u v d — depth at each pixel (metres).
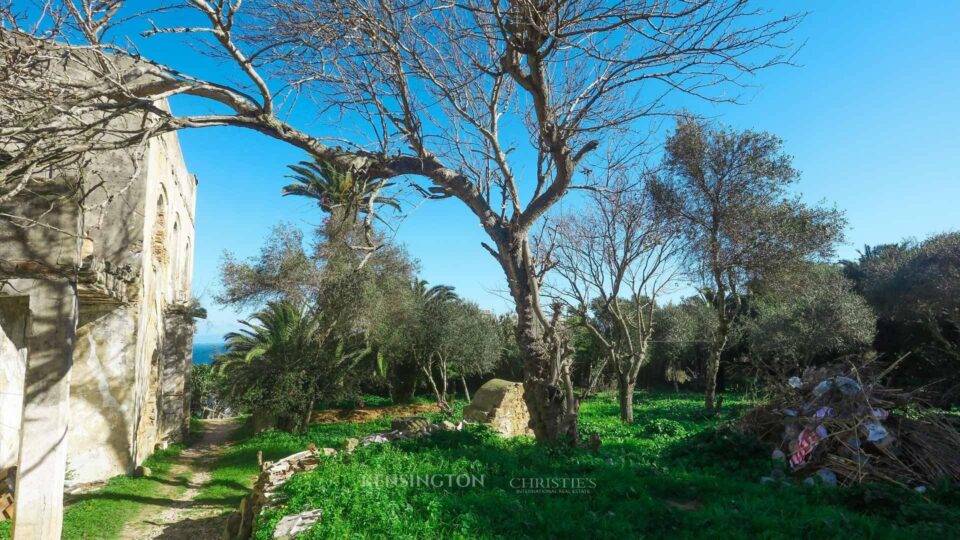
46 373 7.79
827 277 26.59
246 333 26.44
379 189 9.03
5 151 6.34
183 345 20.92
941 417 8.84
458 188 9.51
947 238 24.16
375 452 8.83
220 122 8.01
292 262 23.72
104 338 13.80
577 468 7.81
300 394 21.75
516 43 7.83
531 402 9.45
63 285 7.98
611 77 8.86
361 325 24.95
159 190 17.11
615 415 22.56
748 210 18.11
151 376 17.08
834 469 8.06
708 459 8.90
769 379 10.63
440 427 12.01
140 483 13.01
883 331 28.56
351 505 5.93
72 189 8.04
